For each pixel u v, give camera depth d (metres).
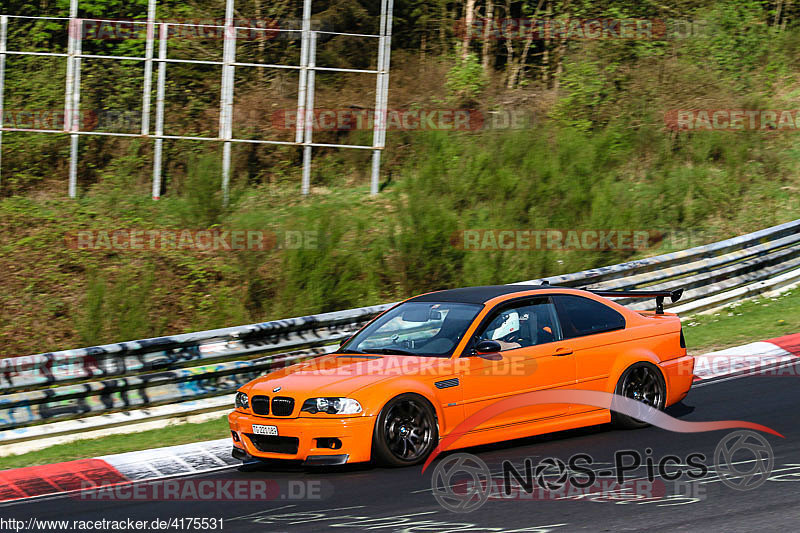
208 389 26.11
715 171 50.62
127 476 19.48
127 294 34.28
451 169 46.47
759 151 52.59
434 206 42.34
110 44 50.28
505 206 43.56
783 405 21.84
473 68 56.09
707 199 47.22
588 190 44.72
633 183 48.78
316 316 28.22
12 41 49.78
